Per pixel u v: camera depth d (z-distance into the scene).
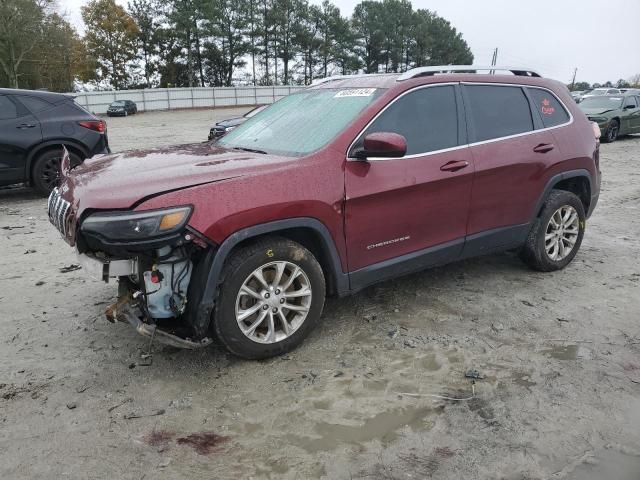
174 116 44.47
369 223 3.62
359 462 2.55
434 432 2.77
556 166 4.66
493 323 3.99
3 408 2.95
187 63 68.38
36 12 44.69
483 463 2.55
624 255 5.68
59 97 8.71
